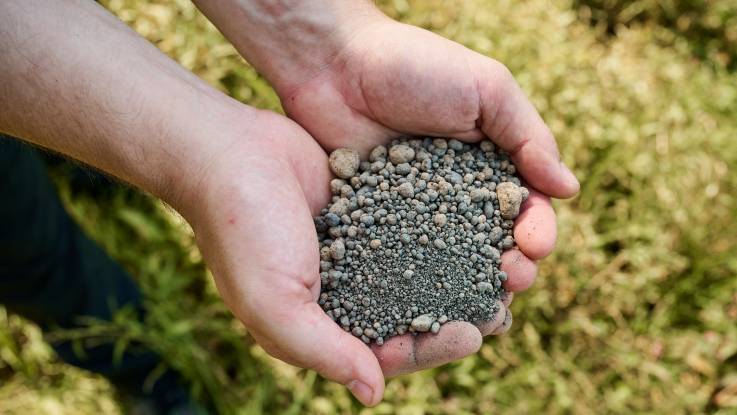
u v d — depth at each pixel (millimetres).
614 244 732
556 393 668
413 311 488
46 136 454
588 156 730
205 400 675
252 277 445
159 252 695
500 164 525
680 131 754
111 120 447
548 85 742
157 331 662
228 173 451
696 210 720
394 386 660
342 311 490
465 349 477
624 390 675
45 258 569
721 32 881
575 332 693
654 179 732
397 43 510
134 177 464
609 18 885
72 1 448
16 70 434
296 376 668
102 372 647
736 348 688
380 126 533
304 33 524
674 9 883
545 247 498
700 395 680
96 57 443
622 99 759
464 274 497
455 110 513
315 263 462
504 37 759
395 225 504
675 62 822
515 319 685
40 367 684
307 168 509
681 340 696
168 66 467
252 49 535
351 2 528
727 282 715
